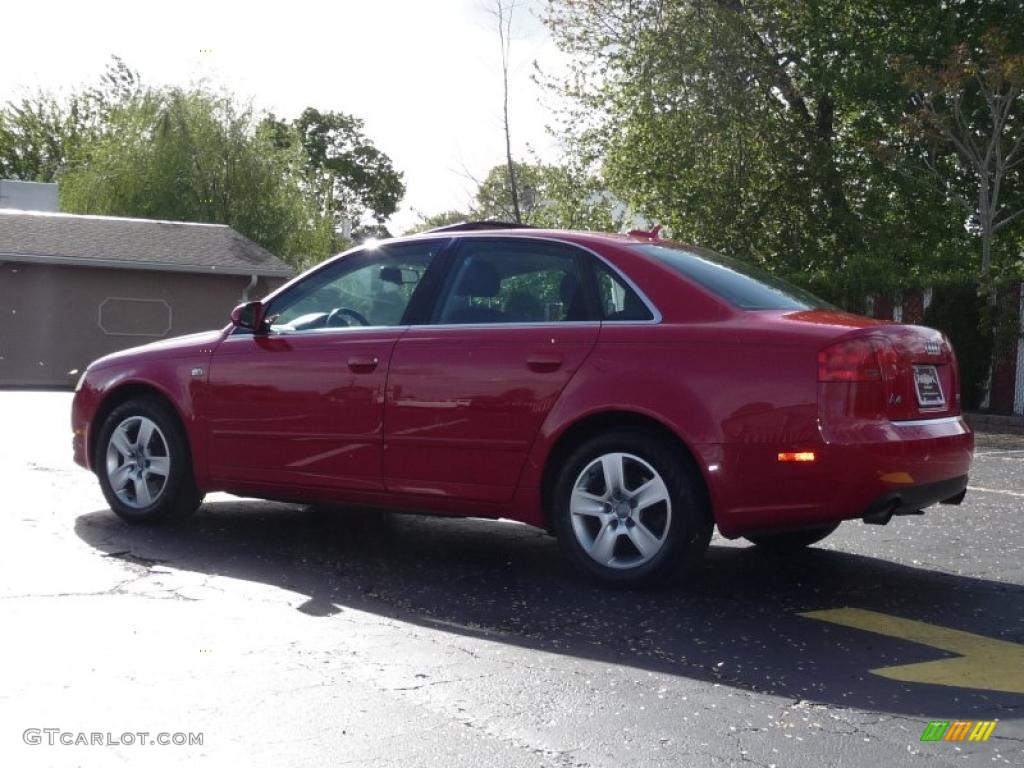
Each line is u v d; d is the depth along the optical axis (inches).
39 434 492.4
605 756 129.6
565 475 214.1
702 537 206.2
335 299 247.6
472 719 140.9
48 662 158.6
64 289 1126.4
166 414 263.3
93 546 240.5
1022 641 184.4
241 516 285.6
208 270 1155.3
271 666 160.4
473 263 232.7
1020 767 129.6
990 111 916.0
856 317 220.4
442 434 224.5
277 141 1649.9
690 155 1025.5
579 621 189.9
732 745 134.0
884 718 145.2
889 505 197.0
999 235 1068.5
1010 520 303.7
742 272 229.0
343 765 125.0
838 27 1018.1
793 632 186.2
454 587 213.2
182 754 126.7
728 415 198.4
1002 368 749.9
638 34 1040.2
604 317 214.8
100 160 1501.0
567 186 1098.1
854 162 1034.1
